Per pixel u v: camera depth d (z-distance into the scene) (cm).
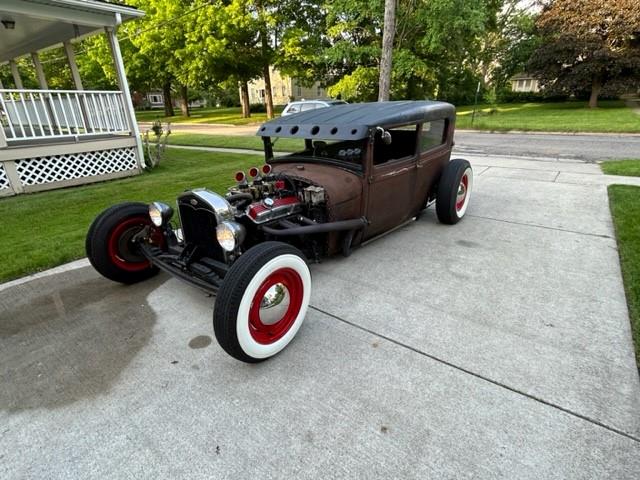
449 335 255
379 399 204
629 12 1931
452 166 434
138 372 232
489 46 2716
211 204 250
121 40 2638
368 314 283
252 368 232
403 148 390
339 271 351
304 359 238
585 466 163
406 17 1716
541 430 181
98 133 802
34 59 1133
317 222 304
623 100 2756
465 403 199
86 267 380
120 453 179
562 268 341
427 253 384
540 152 942
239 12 2056
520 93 3228
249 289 211
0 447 184
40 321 289
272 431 187
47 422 197
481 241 410
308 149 373
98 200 607
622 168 699
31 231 474
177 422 195
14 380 228
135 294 326
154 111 4956
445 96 3045
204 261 277
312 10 2259
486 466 165
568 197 548
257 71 2502
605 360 226
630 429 180
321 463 170
